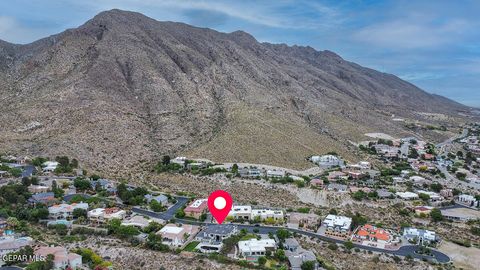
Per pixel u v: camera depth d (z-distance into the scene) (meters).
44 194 164.62
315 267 121.50
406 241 153.38
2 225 134.38
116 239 134.38
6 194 156.38
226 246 133.00
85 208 155.38
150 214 162.62
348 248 141.50
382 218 176.38
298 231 153.88
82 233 137.62
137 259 121.88
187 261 121.50
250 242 134.00
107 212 153.62
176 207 172.12
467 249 149.88
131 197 172.12
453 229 169.50
